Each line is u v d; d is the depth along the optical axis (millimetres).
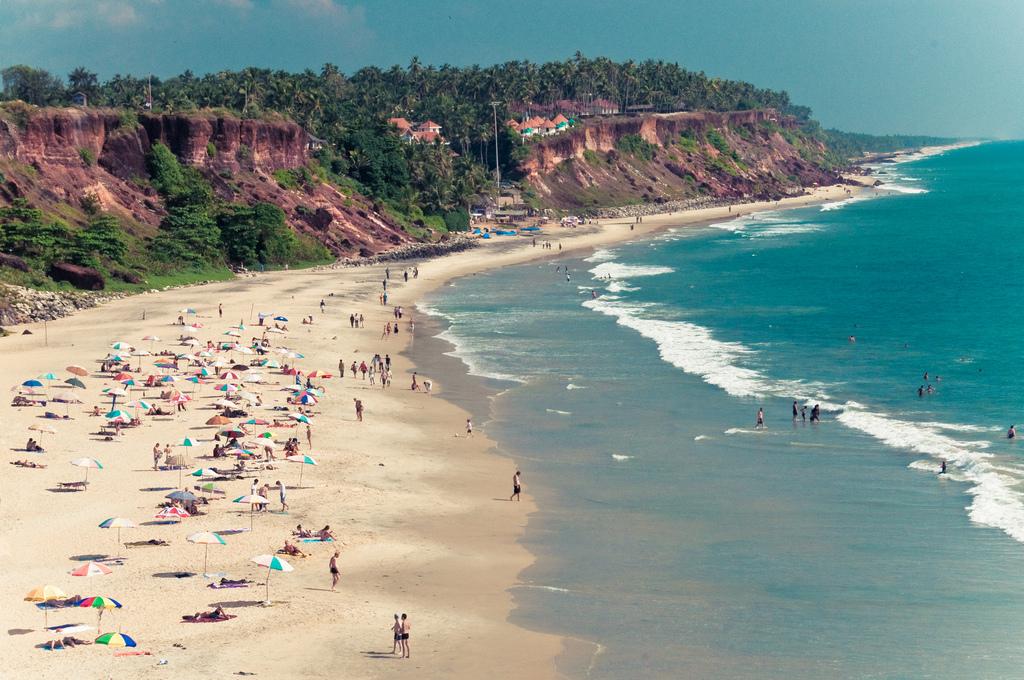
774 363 98062
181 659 38781
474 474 65625
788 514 57312
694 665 39594
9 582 45594
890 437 71938
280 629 41844
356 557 50625
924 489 60719
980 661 39531
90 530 52469
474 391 88625
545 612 44594
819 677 38500
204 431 72250
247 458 65188
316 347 106812
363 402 84188
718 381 90312
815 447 70312
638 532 55031
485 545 53062
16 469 62094
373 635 41781
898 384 88375
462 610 44719
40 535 51625
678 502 59875
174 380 85000
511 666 39406
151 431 72000
